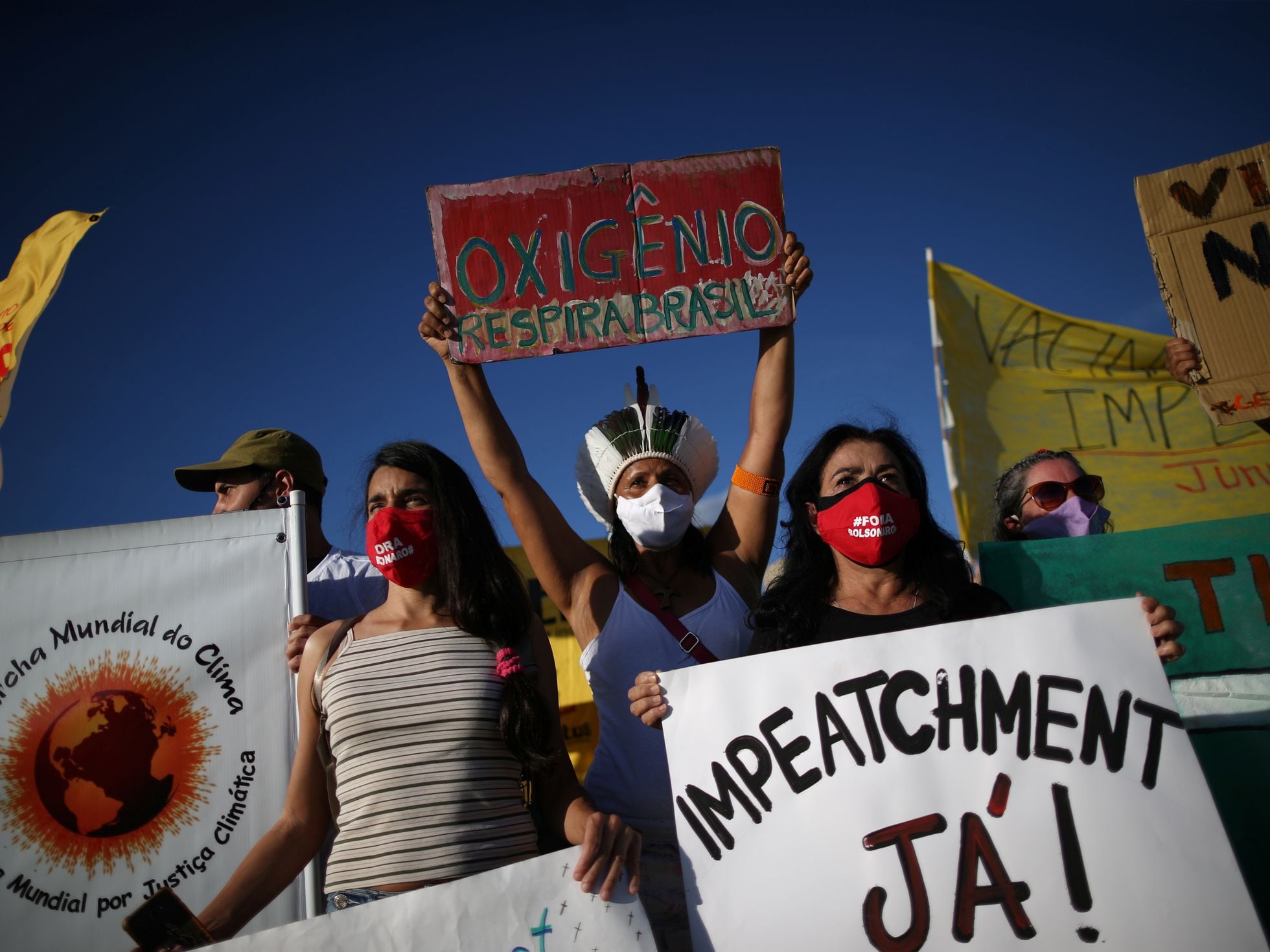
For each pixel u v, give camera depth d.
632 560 3.32
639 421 3.41
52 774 2.72
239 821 2.76
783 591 2.91
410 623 2.75
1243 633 2.76
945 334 6.48
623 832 2.29
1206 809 2.22
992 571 2.95
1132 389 6.31
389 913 2.15
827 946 2.17
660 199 3.26
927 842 2.24
